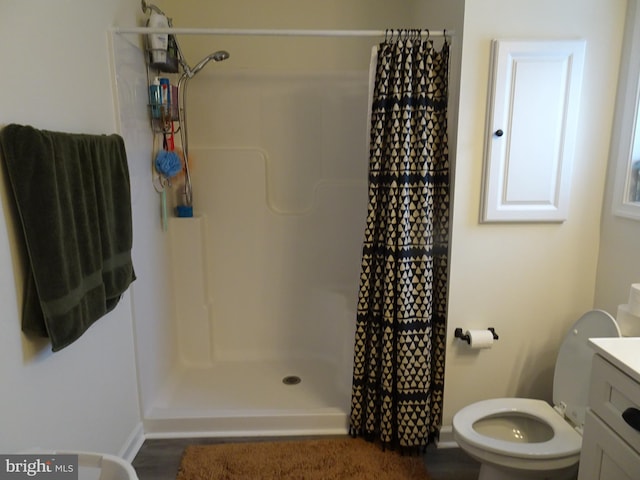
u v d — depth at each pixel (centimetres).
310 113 269
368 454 201
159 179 239
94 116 165
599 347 124
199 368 279
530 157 185
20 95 121
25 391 123
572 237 195
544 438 171
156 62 216
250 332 291
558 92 180
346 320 271
